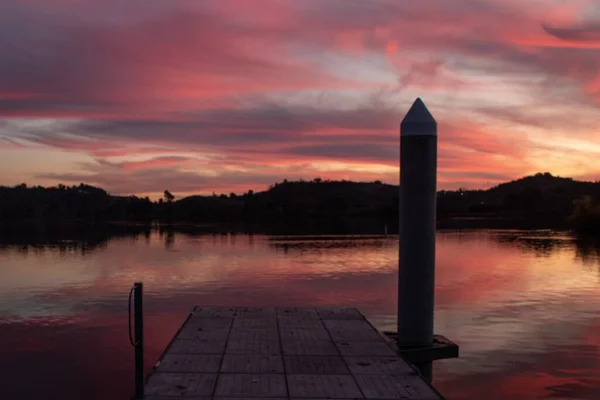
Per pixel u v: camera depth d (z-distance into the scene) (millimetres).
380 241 46031
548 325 15766
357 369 7406
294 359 7828
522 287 22422
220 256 34344
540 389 10875
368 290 21500
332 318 10539
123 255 35656
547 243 44250
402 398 6375
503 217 98938
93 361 12734
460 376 11805
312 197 138625
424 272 9086
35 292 21641
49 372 11977
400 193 9273
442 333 14977
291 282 23609
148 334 15008
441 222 84438
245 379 6949
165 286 22812
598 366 12367
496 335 14812
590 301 19375
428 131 9016
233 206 129625
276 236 53562
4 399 10484
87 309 18328
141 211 125938
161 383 6770
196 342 8695
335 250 37875
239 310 11320
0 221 104125
